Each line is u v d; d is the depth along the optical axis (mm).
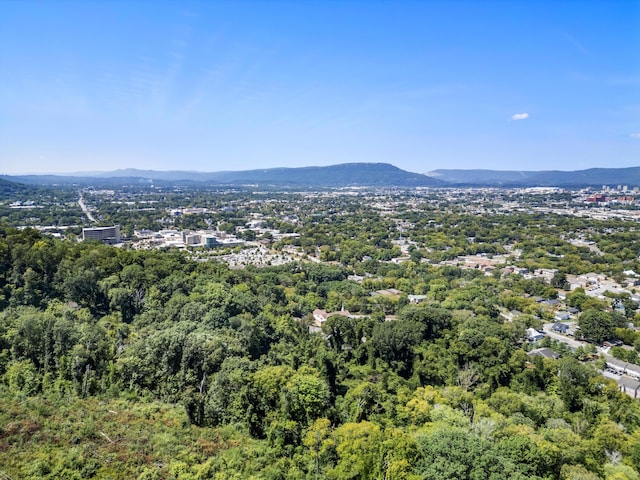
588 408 86438
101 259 151375
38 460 57594
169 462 61531
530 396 95312
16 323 92438
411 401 82000
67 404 74562
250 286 173875
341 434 66500
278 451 68188
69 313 113000
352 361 118125
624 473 64938
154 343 89312
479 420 74062
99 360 87938
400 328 119125
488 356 109812
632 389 107250
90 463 58625
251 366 85250
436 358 110750
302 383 76938
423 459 58562
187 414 75688
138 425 70438
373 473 58969
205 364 86062
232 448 67562
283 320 140000
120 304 130000
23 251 132375
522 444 62219
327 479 61469
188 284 148000
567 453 67125
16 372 79375
